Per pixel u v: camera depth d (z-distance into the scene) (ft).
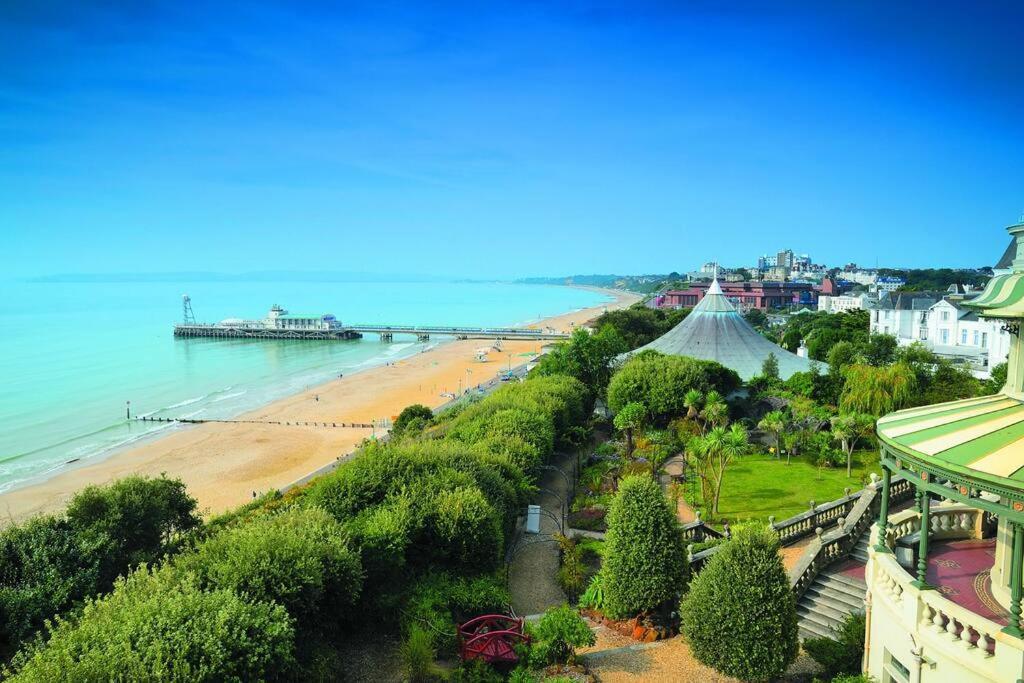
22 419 335.88
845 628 77.87
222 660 66.85
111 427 322.14
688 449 164.25
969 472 51.29
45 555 103.35
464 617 98.07
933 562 69.56
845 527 106.42
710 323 309.83
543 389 232.12
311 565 86.12
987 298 62.34
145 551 124.16
